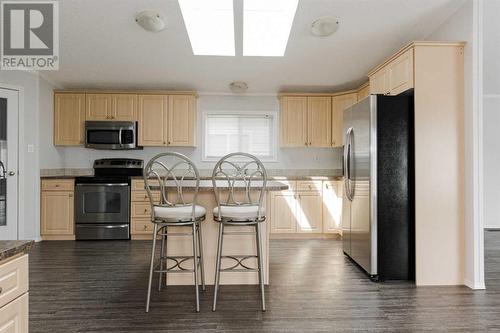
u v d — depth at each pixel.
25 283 1.13
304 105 4.86
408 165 2.84
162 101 4.78
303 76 4.36
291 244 4.21
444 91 2.70
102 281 2.76
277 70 4.14
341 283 2.75
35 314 2.14
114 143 4.67
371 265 2.81
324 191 4.57
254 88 4.89
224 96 5.14
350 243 3.36
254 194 2.71
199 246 2.54
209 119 5.17
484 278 2.85
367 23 2.97
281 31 3.53
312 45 3.41
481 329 1.95
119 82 4.61
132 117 4.74
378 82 3.37
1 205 3.92
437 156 2.71
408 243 2.83
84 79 4.46
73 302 2.33
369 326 1.99
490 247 4.13
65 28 3.07
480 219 2.61
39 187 4.25
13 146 4.00
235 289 2.60
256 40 3.63
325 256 3.62
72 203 4.34
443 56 2.69
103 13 2.84
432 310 2.21
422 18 2.89
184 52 3.59
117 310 2.20
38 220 4.23
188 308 2.23
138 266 3.18
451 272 2.71
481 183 2.60
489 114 5.43
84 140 4.68
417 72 2.68
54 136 4.64
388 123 2.83
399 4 2.68
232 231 2.72
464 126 2.69
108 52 3.59
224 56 3.70
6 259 1.04
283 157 5.15
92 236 4.33
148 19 2.85
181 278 2.71
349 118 3.38
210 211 2.73
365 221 2.93
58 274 2.94
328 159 5.15
